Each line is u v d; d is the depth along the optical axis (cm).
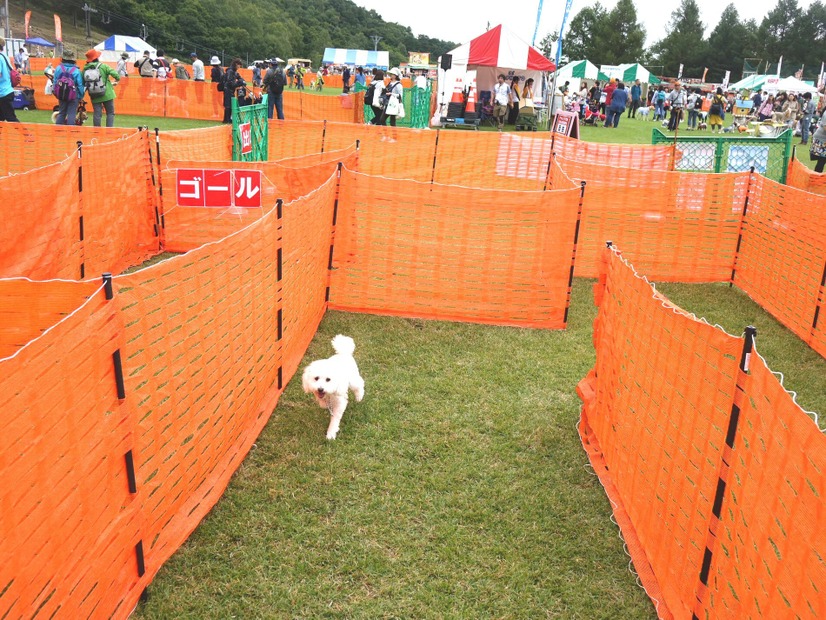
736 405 271
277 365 525
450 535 381
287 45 10038
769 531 235
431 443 474
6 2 4128
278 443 466
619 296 440
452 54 2417
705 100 3195
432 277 711
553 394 559
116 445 286
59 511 245
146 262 851
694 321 311
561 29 2006
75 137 1043
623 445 410
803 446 214
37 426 228
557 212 686
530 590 346
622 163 1287
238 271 418
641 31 9119
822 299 659
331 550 365
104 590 285
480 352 636
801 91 3791
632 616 333
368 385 557
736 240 865
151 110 2336
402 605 331
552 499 419
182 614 317
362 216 704
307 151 1409
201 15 9219
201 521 379
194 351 363
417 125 2303
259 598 330
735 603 262
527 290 707
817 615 200
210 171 706
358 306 727
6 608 217
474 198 689
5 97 1280
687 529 311
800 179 1191
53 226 662
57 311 309
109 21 8588
